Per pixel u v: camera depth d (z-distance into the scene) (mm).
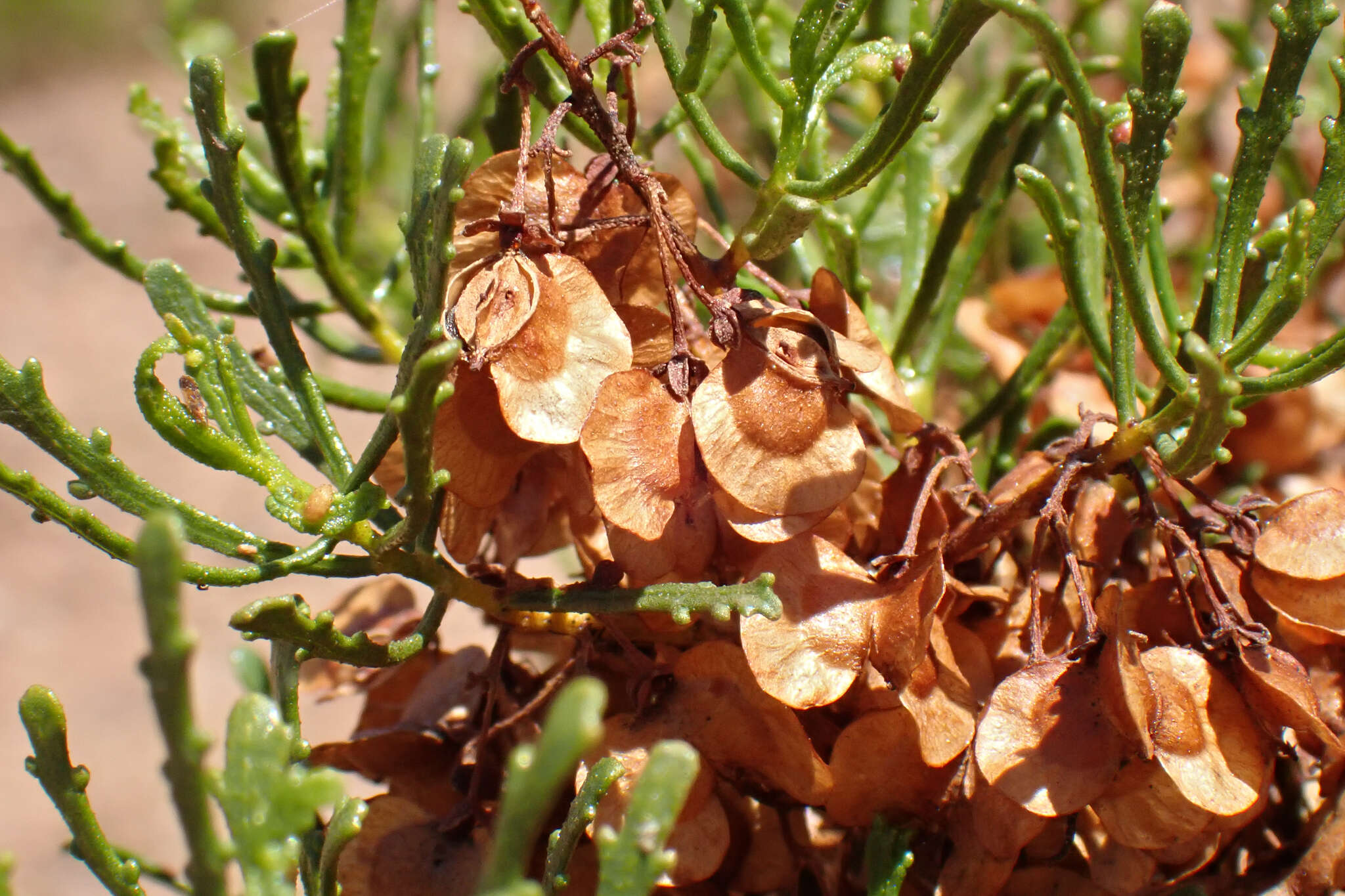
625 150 232
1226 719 229
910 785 233
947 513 245
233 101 346
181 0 347
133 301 1132
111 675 911
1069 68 219
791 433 229
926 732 229
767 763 232
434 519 231
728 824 233
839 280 250
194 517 227
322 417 238
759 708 230
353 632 262
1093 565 242
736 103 377
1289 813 249
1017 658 242
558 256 231
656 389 229
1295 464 285
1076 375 292
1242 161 234
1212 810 225
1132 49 337
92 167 1259
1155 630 238
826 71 237
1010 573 248
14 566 973
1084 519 243
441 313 221
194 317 239
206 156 235
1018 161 273
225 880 201
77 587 964
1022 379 272
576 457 238
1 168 277
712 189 282
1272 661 230
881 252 342
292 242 277
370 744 246
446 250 217
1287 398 283
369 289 316
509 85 233
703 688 233
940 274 264
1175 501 241
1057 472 238
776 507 228
